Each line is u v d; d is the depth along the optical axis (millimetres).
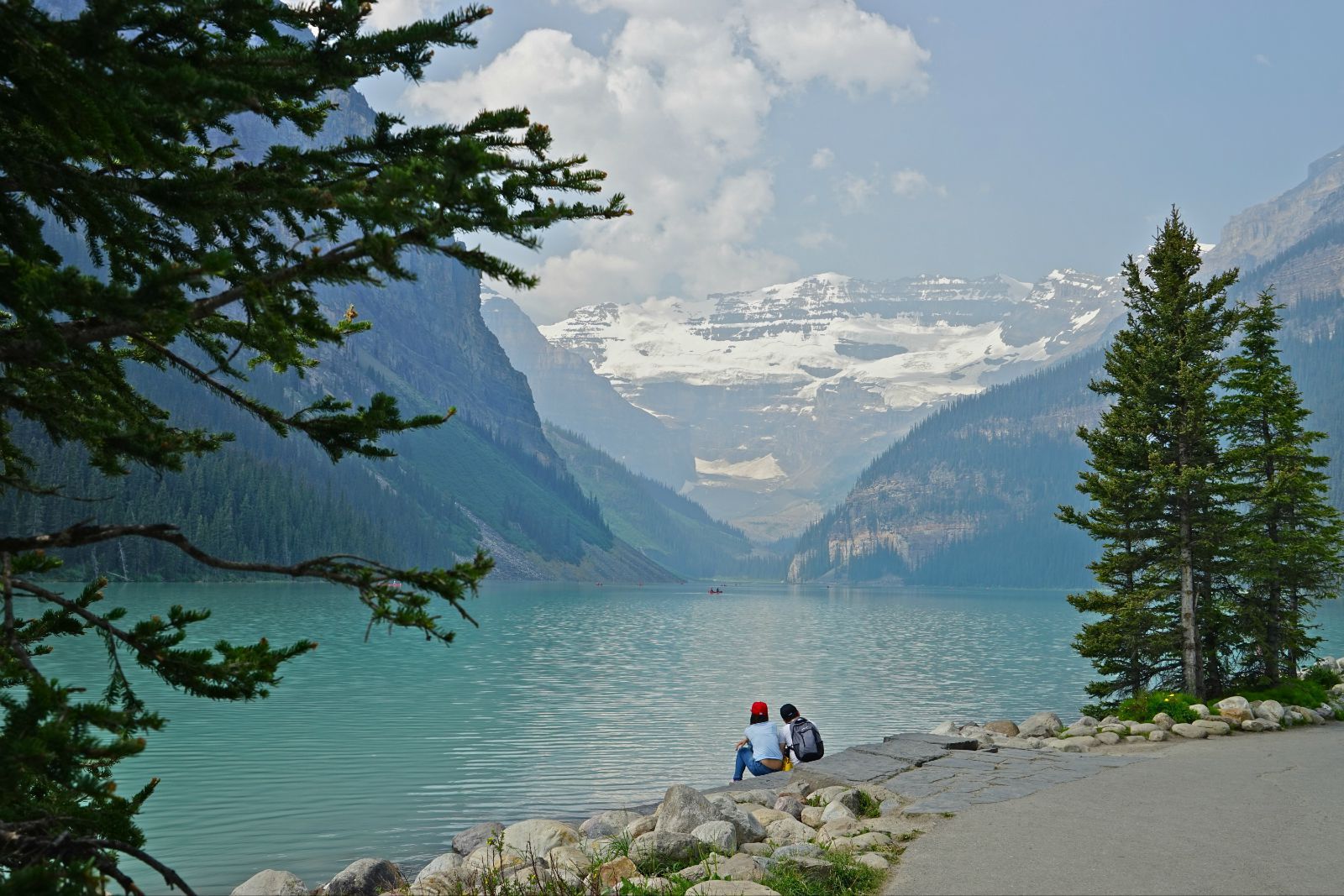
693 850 11664
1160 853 10719
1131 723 22625
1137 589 28859
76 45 5117
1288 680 29203
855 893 9383
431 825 18344
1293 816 12789
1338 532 29391
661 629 96312
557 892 10352
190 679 6141
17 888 4574
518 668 51281
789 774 17281
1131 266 29828
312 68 6094
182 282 5797
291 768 23328
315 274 6203
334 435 7254
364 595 6211
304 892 12156
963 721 33906
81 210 6465
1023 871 10000
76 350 6961
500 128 6594
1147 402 28203
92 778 5730
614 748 27125
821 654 67562
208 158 7016
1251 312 28078
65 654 43312
